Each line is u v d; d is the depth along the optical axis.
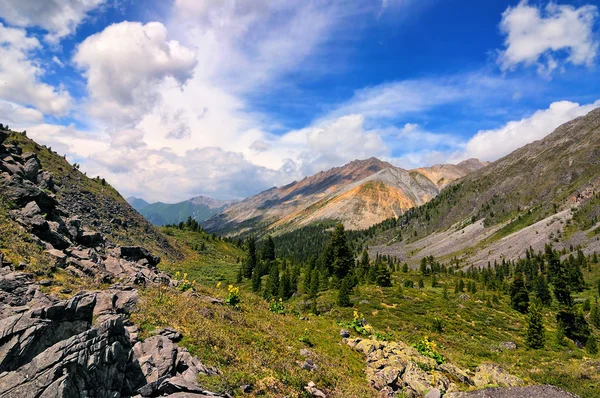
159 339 13.12
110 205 88.56
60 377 7.13
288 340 20.56
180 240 123.56
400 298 61.72
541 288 91.62
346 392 15.51
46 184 28.58
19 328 7.92
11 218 17.80
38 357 7.45
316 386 15.08
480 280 109.06
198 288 26.45
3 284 11.18
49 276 14.77
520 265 144.88
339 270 86.06
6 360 7.37
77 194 77.88
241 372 13.53
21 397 6.66
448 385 19.48
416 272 132.12
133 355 11.55
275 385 13.45
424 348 25.22
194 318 17.72
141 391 9.65
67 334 8.85
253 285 76.56
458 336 43.69
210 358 13.99
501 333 48.38
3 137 26.02
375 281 82.62
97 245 26.30
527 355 37.62
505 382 20.78
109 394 8.67
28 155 27.53
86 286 15.78
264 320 23.23
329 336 24.84
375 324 44.84
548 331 54.69
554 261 122.75
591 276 128.25
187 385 10.34
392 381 18.39
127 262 24.58
